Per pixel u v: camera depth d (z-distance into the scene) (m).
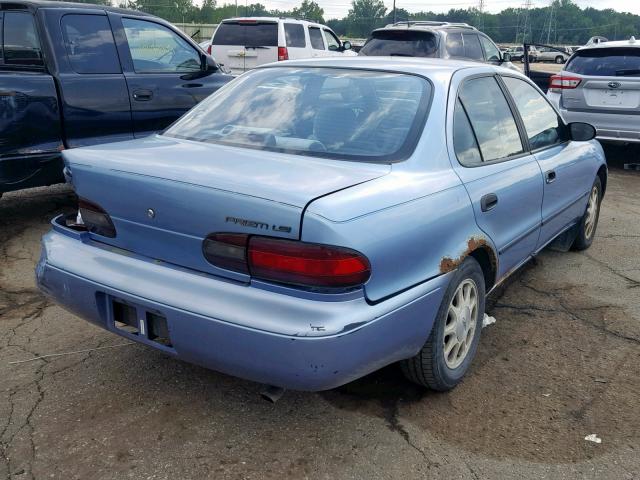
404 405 3.04
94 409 2.96
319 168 2.68
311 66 3.55
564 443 2.79
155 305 2.55
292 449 2.71
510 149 3.73
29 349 3.51
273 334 2.30
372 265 2.40
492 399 3.12
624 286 4.66
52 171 5.47
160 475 2.53
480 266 3.32
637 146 10.58
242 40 13.60
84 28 5.72
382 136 2.95
